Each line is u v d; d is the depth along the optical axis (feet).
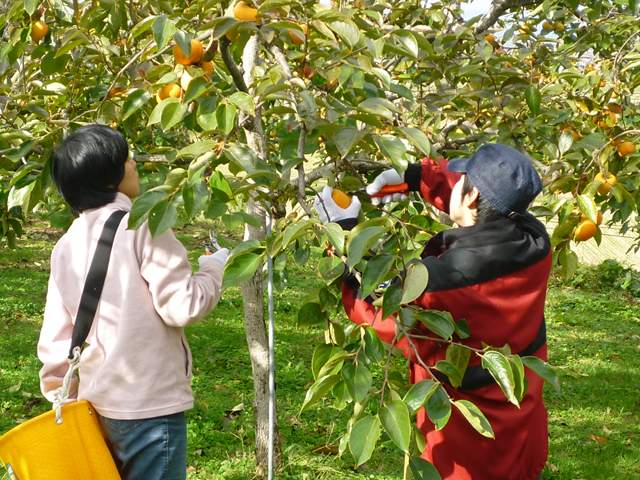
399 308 6.76
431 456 8.14
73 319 7.96
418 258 7.07
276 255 7.36
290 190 7.93
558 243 9.14
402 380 8.24
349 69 8.04
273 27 7.60
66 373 8.01
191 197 6.61
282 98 7.50
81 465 7.57
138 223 6.55
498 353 6.87
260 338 14.38
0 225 14.30
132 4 10.71
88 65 12.18
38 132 10.41
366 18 10.45
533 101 11.14
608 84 13.26
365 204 9.02
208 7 8.32
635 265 40.73
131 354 7.55
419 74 12.70
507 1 14.08
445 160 8.94
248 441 16.78
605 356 26.53
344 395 7.07
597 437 18.26
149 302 7.66
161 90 8.20
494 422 7.82
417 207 11.46
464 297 7.41
